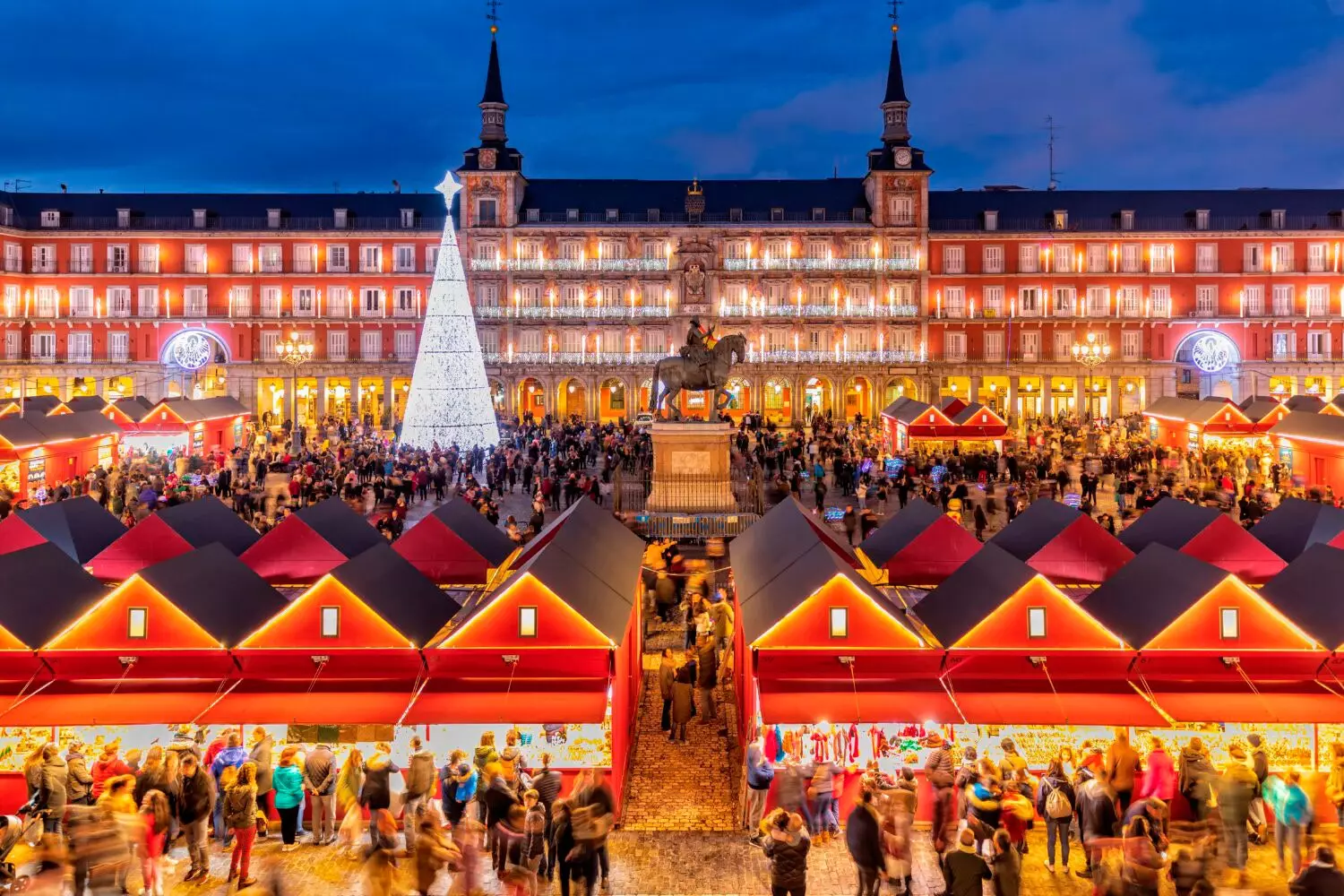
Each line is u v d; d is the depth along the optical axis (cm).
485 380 5756
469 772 1689
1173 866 1413
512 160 9319
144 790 1620
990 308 9331
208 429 6228
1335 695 1861
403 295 9356
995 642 1955
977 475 5309
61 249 9156
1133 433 7506
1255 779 1606
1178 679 1927
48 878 1409
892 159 9162
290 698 1873
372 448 5941
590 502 2875
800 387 9269
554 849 1630
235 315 9262
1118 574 2216
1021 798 1597
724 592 2859
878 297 9238
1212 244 9238
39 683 1919
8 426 4603
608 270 9238
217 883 1609
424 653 1938
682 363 4194
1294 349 9225
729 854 1759
